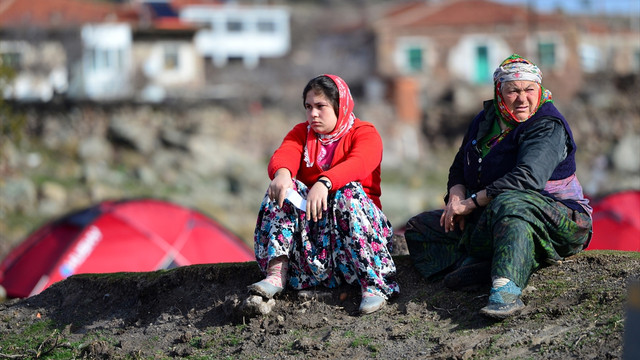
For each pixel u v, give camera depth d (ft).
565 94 205.36
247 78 214.48
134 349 21.67
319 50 243.60
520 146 20.97
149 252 59.93
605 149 178.29
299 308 22.06
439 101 199.41
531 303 20.04
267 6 268.21
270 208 22.09
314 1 416.87
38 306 25.90
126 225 60.75
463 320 20.13
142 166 145.59
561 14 220.02
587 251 22.59
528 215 19.89
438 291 21.85
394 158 178.60
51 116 150.71
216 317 22.65
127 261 58.75
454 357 18.15
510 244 19.65
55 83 170.81
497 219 20.01
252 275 23.89
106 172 138.31
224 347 20.94
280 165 22.08
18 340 23.77
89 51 185.57
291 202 21.13
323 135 22.54
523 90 20.83
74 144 146.30
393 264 22.00
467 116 191.42
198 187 141.38
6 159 129.59
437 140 191.31
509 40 219.41
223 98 174.50
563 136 20.98
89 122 153.48
